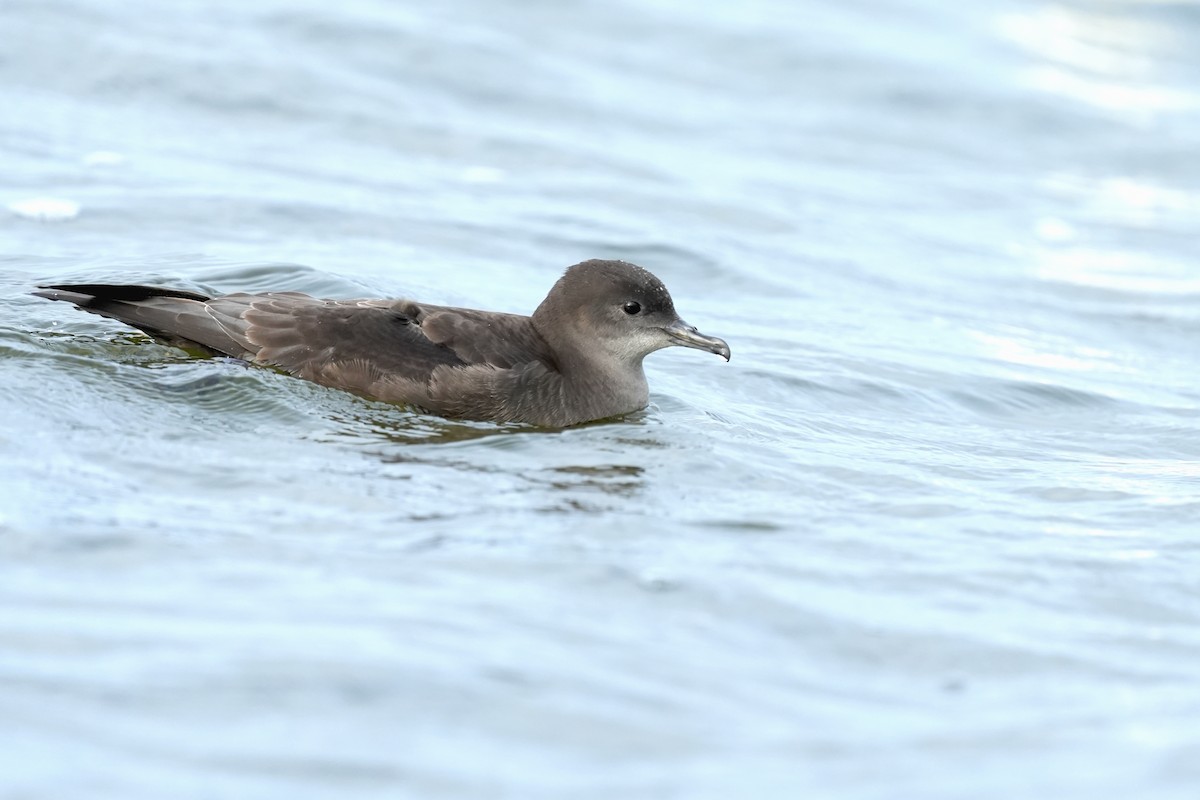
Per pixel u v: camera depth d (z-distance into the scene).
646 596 10.01
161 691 8.05
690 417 15.02
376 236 20.75
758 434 14.67
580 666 8.80
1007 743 8.16
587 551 10.77
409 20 31.92
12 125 23.45
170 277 17.14
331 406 13.90
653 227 23.19
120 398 13.29
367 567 10.13
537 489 12.26
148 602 9.20
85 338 14.62
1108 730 8.38
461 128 27.14
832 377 17.12
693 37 35.19
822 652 9.38
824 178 28.03
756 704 8.56
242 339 14.35
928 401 16.72
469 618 9.34
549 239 21.92
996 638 9.74
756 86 33.22
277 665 8.43
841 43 35.97
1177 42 39.78
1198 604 10.57
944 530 12.01
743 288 21.05
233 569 9.88
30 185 20.88
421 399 14.16
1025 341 20.11
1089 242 26.06
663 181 25.92
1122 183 30.03
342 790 7.27
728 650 9.28
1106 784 7.71
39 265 17.38
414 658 8.66
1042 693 8.92
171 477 11.66
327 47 29.64
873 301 21.22
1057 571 11.11
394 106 27.53
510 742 7.88
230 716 7.86
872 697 8.79
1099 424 16.36
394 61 29.70
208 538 10.44
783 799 7.46
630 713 8.28
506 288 19.27
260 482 11.73
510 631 9.20
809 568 10.80
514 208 23.23
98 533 10.31
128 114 25.08
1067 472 14.16
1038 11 41.34
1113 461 14.73
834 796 7.51
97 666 8.28
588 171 25.91
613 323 14.90
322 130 25.89
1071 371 18.70
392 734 7.83
